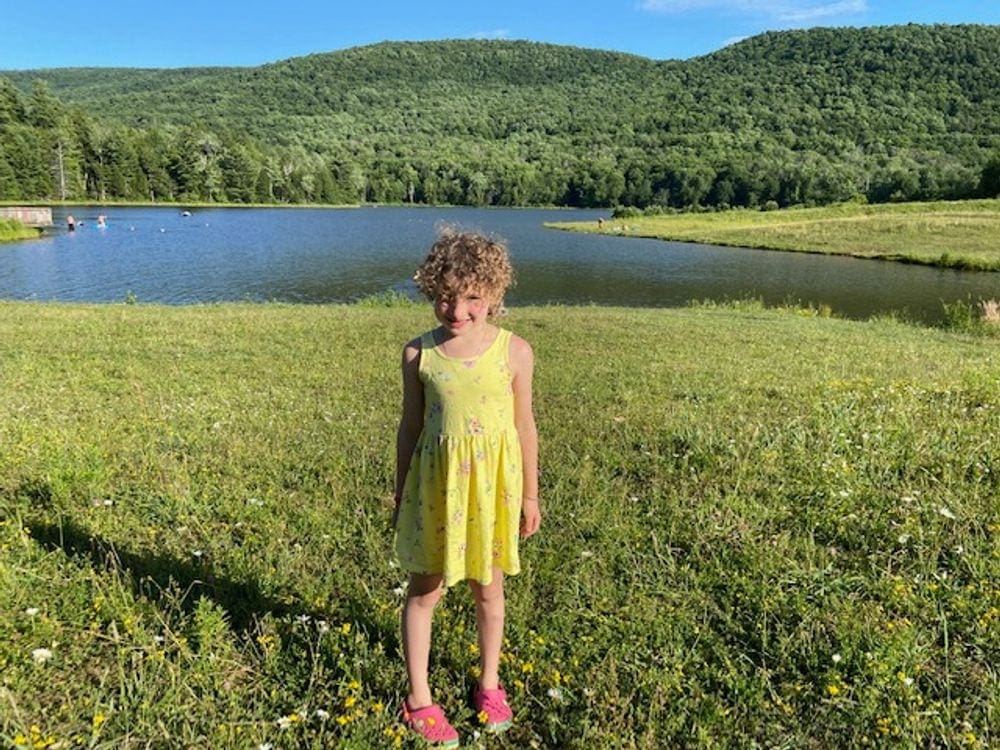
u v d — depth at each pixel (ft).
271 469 17.24
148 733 8.55
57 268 108.88
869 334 47.29
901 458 17.54
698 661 10.28
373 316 49.83
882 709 9.14
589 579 12.35
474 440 8.20
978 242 154.71
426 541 8.48
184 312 49.85
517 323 47.50
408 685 9.37
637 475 17.33
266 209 323.16
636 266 128.67
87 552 12.65
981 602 11.26
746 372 30.19
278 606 11.43
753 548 13.28
